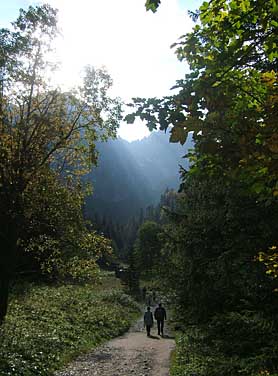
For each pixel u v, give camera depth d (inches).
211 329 536.1
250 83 156.6
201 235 584.7
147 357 665.6
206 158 158.1
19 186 616.1
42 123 635.5
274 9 138.3
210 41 159.9
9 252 621.0
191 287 612.1
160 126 144.9
